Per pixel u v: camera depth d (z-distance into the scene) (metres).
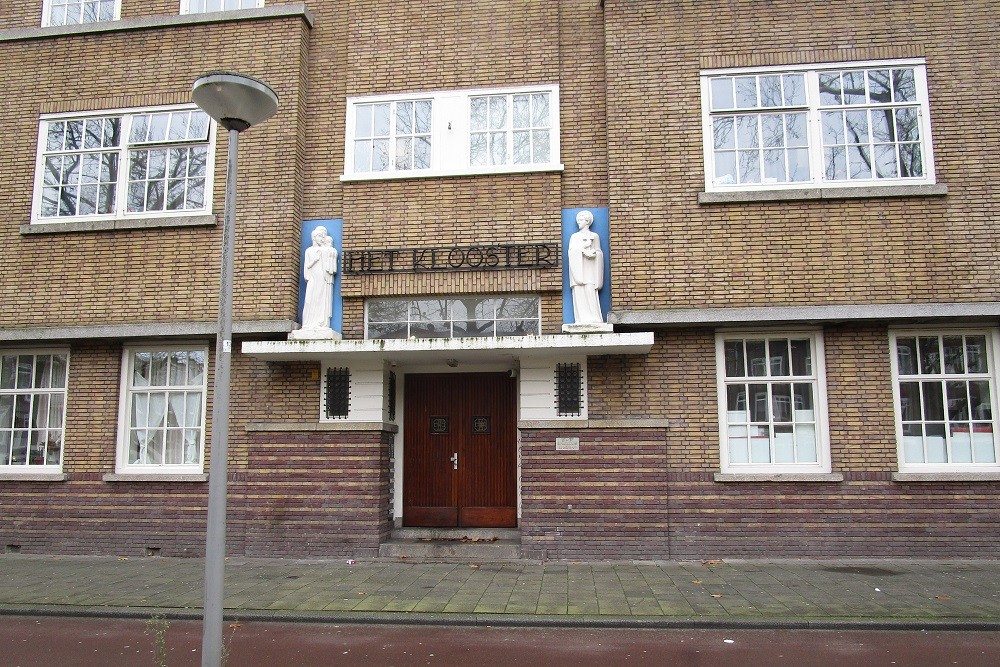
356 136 12.16
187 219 11.78
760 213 10.92
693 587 8.73
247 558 10.93
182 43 12.45
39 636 7.34
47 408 12.03
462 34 12.17
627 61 11.51
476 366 12.03
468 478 12.02
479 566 10.12
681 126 11.27
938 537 10.24
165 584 9.26
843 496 10.41
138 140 12.33
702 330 10.91
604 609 7.79
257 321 11.40
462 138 11.88
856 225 10.77
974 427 10.59
